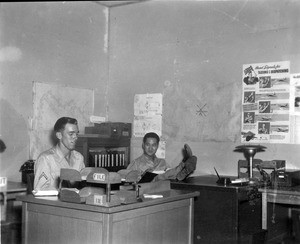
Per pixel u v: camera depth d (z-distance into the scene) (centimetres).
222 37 492
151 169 461
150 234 292
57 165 361
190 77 517
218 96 493
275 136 452
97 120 569
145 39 562
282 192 374
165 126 537
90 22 570
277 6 455
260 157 460
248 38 473
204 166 500
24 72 481
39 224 282
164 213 307
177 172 426
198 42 512
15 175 465
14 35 471
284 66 449
